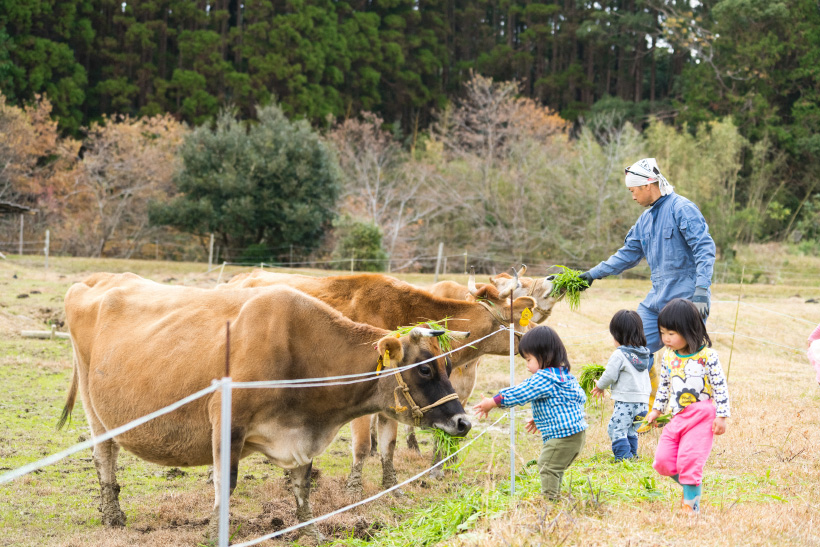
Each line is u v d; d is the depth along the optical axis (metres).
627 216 35.03
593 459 6.92
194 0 49.75
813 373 11.53
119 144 36.12
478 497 5.56
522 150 38.88
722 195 36.78
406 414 5.52
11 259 24.95
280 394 5.48
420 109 57.00
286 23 46.72
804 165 43.41
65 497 6.73
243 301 5.96
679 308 4.93
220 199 33.12
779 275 29.97
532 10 58.09
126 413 5.92
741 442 7.11
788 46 44.25
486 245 36.84
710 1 52.56
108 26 47.75
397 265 35.25
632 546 4.07
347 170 40.81
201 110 44.38
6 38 39.41
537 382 5.05
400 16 56.97
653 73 57.59
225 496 3.94
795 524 4.59
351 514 6.25
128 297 6.46
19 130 34.56
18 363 11.91
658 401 5.14
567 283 7.50
